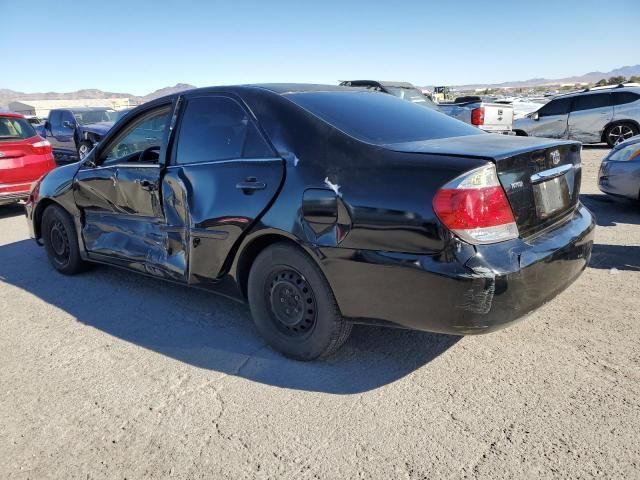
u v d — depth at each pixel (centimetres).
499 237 264
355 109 344
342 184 287
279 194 312
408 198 266
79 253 503
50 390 316
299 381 312
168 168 385
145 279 507
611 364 310
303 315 321
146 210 406
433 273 260
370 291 283
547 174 298
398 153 281
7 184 806
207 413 285
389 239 271
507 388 292
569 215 327
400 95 1520
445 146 290
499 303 261
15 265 577
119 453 257
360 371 319
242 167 336
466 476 229
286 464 243
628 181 647
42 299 467
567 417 263
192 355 350
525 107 2167
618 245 533
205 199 354
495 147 286
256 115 340
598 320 366
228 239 341
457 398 286
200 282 371
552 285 289
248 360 339
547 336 347
